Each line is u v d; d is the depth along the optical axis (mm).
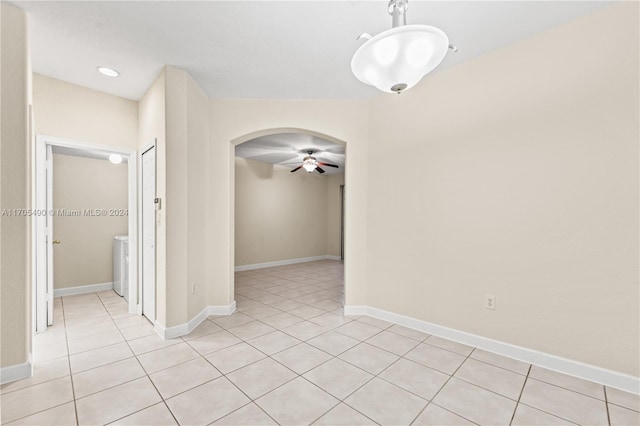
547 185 2201
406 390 1915
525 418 1647
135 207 3455
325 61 2664
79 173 4289
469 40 2324
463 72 2637
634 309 1892
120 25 2162
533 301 2266
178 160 2820
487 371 2148
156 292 2934
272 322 3172
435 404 1772
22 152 2010
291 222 7551
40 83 2877
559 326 2154
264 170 6934
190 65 2738
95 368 2180
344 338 2742
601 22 1991
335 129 3445
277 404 1772
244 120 3436
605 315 1984
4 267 1972
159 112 2869
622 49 1923
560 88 2148
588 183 2041
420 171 2939
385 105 3254
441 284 2779
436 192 2816
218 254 3414
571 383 1992
